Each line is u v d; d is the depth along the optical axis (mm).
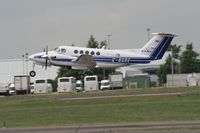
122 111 48500
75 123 39156
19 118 45625
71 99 67312
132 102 59719
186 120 37812
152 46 109188
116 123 37656
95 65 105562
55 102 64250
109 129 33312
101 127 34719
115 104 57562
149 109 49219
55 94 83625
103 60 105750
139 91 78125
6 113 51469
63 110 52125
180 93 67438
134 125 35219
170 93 69062
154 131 31328
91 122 39531
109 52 106000
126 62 107188
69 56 104188
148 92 74750
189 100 57875
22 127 37250
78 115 46312
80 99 66438
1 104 66688
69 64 104375
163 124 35125
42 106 60344
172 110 47219
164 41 109562
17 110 55000
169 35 109562
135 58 107812
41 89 108500
